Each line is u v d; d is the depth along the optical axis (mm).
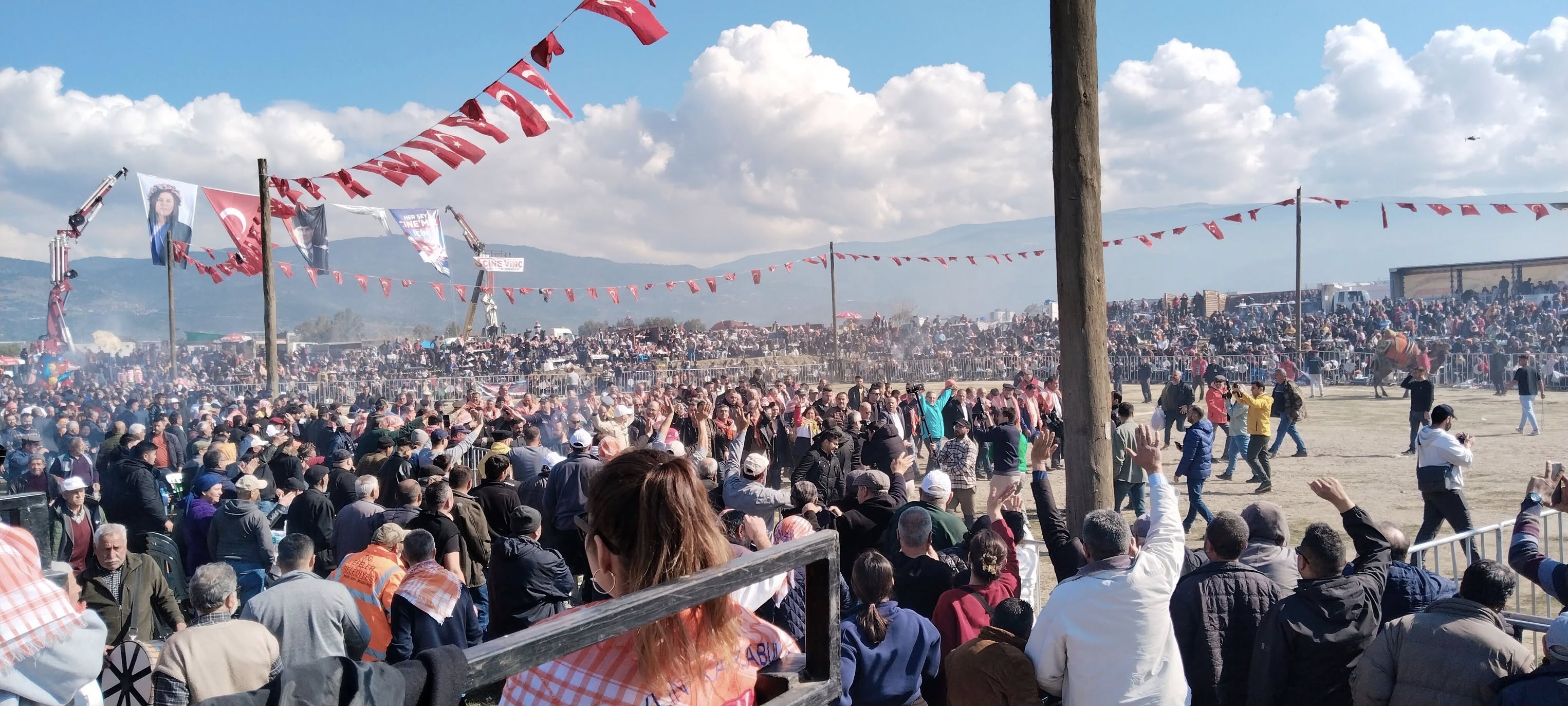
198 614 4605
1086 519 3760
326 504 8211
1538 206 25219
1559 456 15547
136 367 40156
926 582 5113
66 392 26344
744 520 5566
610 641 1621
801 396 18734
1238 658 4223
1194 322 44938
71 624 1813
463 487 7645
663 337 56312
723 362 48625
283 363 49531
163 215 19422
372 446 11359
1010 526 6211
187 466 10742
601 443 9148
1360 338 36000
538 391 37156
